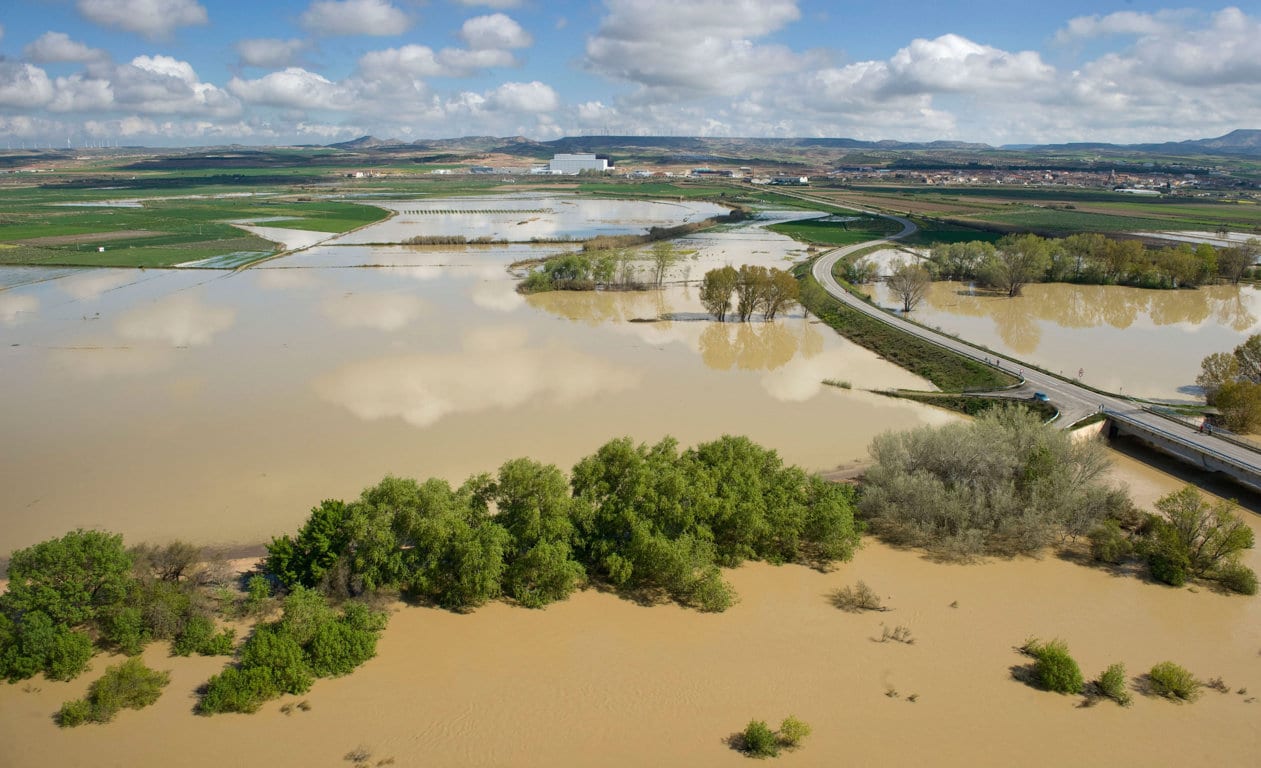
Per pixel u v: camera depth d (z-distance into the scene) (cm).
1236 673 3981
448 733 3478
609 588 4747
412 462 6631
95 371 9119
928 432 5838
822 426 7675
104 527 5509
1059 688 3803
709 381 9156
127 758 3303
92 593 4144
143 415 7700
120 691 3625
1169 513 5156
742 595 4669
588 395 8525
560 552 4588
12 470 6438
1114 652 4147
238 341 10550
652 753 3381
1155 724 3597
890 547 5300
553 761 3331
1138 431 7394
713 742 3450
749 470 5262
